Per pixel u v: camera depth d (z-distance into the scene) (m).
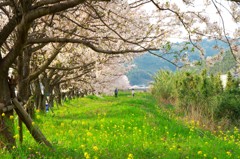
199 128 20.78
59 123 18.56
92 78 30.02
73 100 50.53
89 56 18.34
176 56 8.67
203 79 27.89
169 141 14.89
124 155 10.60
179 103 29.58
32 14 8.30
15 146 9.53
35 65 18.36
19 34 8.70
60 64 18.95
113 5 10.78
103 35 11.24
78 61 20.44
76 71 24.42
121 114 24.34
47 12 8.30
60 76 28.62
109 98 57.78
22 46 9.07
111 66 25.80
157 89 46.41
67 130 15.91
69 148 10.27
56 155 9.25
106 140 12.93
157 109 31.39
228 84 27.53
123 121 20.02
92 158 9.54
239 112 25.41
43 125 17.12
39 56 18.30
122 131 16.50
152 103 37.72
